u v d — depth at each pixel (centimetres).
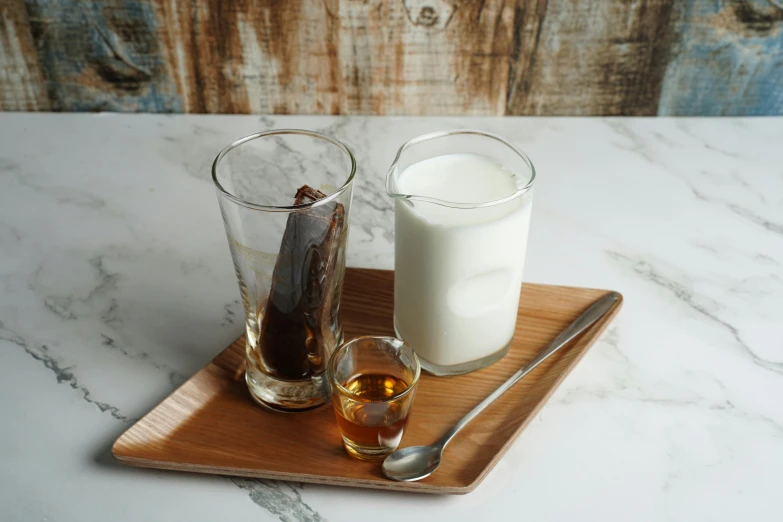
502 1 80
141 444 54
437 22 81
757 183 79
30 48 84
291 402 57
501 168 57
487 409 57
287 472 53
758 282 68
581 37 82
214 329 64
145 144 84
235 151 56
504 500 52
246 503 52
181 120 87
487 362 60
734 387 59
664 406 58
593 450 55
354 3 80
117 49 84
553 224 74
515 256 56
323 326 56
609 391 59
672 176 80
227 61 84
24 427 56
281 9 81
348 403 52
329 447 55
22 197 77
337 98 87
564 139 84
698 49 83
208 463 53
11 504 52
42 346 62
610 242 72
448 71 85
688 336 63
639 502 52
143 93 87
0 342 62
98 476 54
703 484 53
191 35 83
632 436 56
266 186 58
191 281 68
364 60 84
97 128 86
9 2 81
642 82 85
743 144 84
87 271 69
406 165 58
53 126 86
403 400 52
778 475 54
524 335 63
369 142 84
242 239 53
